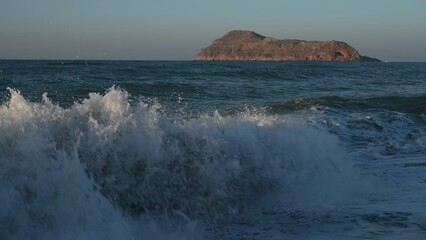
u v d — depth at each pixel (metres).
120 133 4.36
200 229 3.93
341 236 3.70
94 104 4.59
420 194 4.96
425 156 7.20
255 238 3.71
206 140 4.80
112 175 4.17
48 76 22.48
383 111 11.17
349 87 21.80
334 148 5.89
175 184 4.42
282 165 5.21
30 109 4.26
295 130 6.00
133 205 4.14
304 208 4.48
